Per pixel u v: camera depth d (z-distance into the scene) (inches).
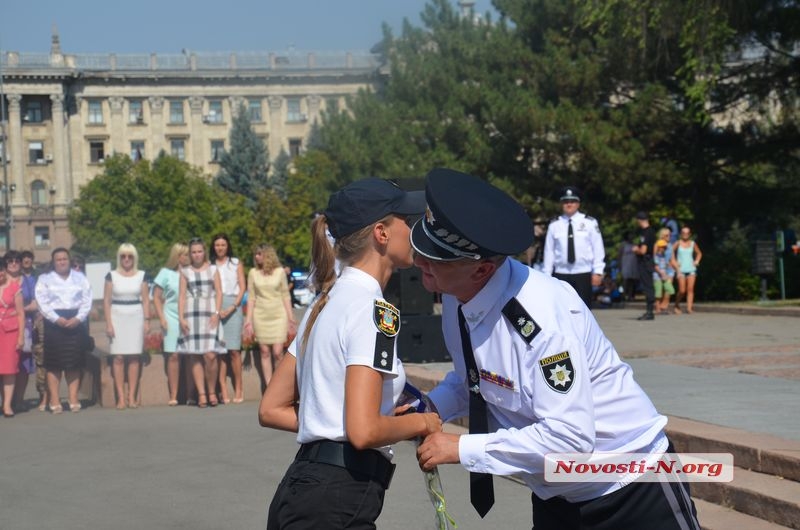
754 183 1176.2
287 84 3934.5
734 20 969.5
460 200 127.2
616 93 1192.2
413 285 488.4
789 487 232.2
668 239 850.1
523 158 1236.5
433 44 1533.0
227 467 333.1
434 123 1342.3
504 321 129.1
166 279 488.7
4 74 3654.0
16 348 463.2
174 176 2632.9
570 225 488.7
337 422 129.2
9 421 449.4
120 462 346.3
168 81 3880.4
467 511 265.4
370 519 129.6
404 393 137.4
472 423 135.9
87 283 480.7
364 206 132.8
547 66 1172.5
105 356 498.3
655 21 954.7
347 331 128.8
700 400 338.6
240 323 490.9
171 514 273.0
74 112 3821.4
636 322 743.1
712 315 802.2
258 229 2701.8
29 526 263.4
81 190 2635.3
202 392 479.2
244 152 3280.0
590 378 129.9
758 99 1116.5
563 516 135.9
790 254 976.9
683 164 1161.4
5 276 465.1
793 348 514.0
